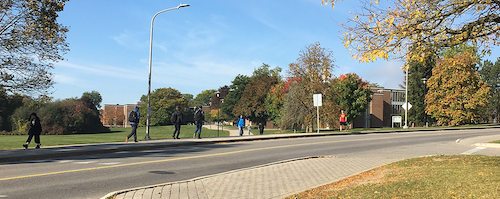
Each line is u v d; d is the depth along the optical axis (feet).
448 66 155.12
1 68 55.72
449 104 160.35
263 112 253.24
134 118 62.34
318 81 125.39
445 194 19.33
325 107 124.98
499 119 241.96
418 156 46.52
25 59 57.11
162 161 40.34
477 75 155.94
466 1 27.35
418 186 22.03
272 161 41.86
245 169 34.42
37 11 56.70
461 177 23.40
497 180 21.40
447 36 29.86
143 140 70.85
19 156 41.29
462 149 55.52
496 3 26.94
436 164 34.04
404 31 28.27
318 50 127.24
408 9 28.68
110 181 28.27
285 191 24.38
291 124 130.31
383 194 20.66
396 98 248.11
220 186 26.02
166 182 28.43
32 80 58.13
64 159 42.09
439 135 89.15
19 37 55.57
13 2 54.65
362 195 20.95
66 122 192.95
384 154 49.39
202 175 31.91
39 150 48.60
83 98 219.41
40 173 31.42
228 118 322.75
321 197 21.74
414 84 202.90
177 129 72.08
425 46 29.01
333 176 30.68
